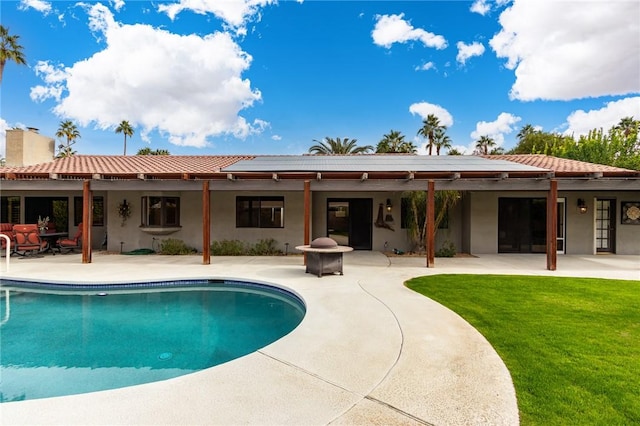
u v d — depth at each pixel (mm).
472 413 3344
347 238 17109
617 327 5852
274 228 16547
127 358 5613
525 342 5180
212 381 3951
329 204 17078
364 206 17094
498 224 16000
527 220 16000
